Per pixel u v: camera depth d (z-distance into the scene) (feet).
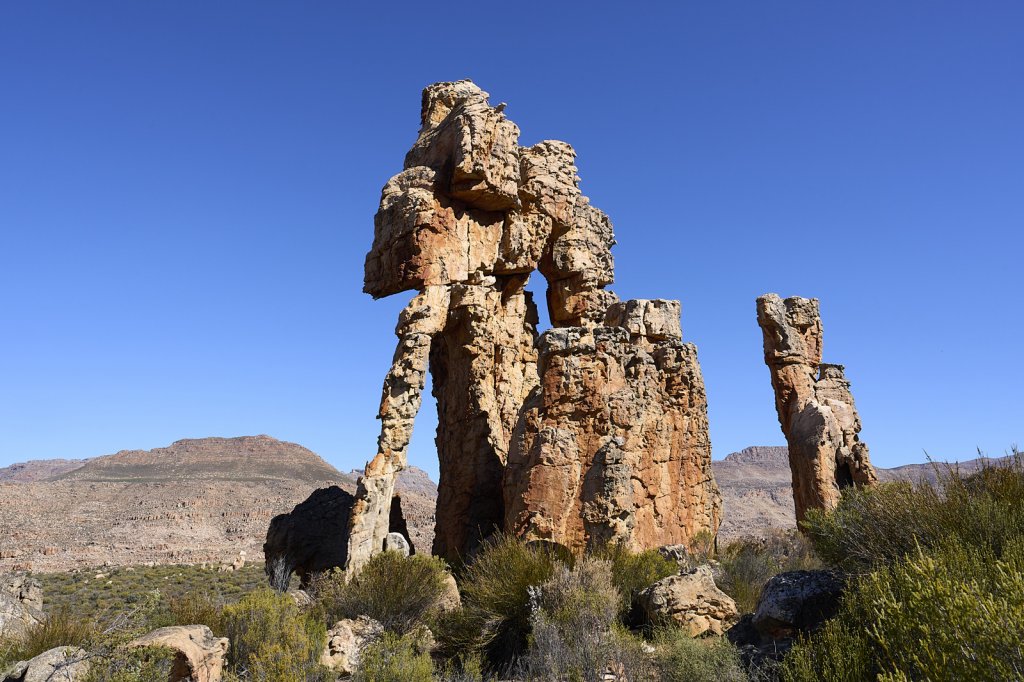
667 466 72.02
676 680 31.89
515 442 68.44
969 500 29.86
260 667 32.19
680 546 63.00
